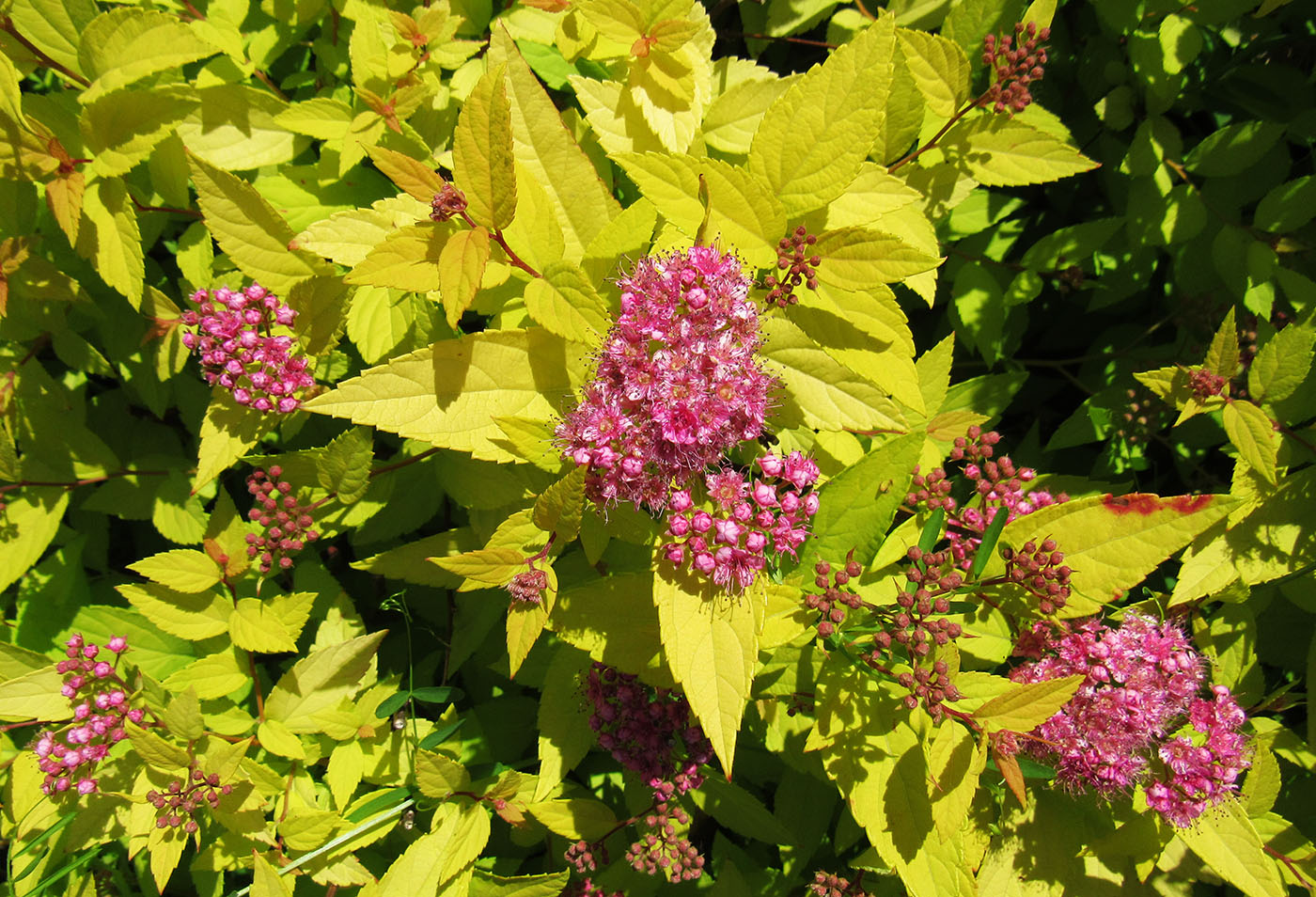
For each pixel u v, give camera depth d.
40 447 0.44
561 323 0.35
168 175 0.42
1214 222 0.46
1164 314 0.50
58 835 0.42
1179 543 0.38
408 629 0.43
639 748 0.40
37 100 0.40
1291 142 0.48
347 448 0.41
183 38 0.39
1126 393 0.47
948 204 0.43
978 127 0.43
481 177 0.34
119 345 0.44
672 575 0.34
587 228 0.38
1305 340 0.41
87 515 0.46
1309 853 0.39
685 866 0.41
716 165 0.35
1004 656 0.40
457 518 0.47
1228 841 0.39
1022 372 0.47
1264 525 0.41
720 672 0.34
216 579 0.41
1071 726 0.38
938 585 0.37
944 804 0.35
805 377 0.37
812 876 0.45
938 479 0.40
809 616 0.37
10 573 0.43
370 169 0.43
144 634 0.44
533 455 0.35
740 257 0.36
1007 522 0.39
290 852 0.40
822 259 0.36
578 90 0.40
